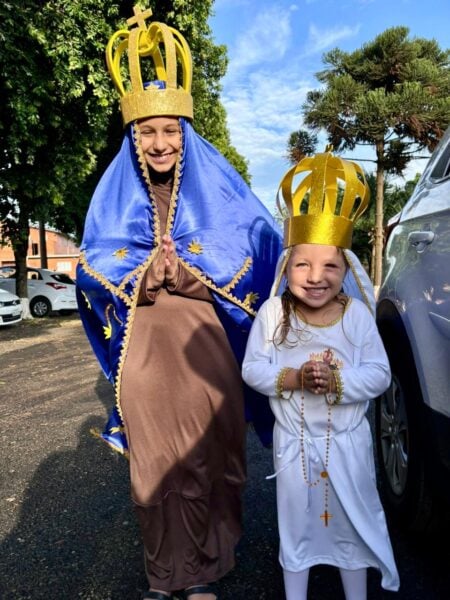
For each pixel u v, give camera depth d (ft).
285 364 6.24
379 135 43.34
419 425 7.23
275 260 7.43
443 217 7.32
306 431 6.09
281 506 6.11
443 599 6.83
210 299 7.00
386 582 5.85
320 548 6.11
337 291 6.14
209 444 6.77
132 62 6.74
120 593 7.15
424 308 7.28
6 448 12.74
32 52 27.27
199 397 6.68
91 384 19.63
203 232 6.96
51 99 28.81
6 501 9.89
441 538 7.91
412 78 44.68
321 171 5.93
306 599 6.26
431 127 42.42
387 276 9.00
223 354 6.88
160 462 6.72
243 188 7.55
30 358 25.54
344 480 5.93
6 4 25.23
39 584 7.36
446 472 6.56
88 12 28.66
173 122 6.83
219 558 6.90
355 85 43.91
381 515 6.03
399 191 54.19
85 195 46.21
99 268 6.91
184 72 7.27
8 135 28.02
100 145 34.09
